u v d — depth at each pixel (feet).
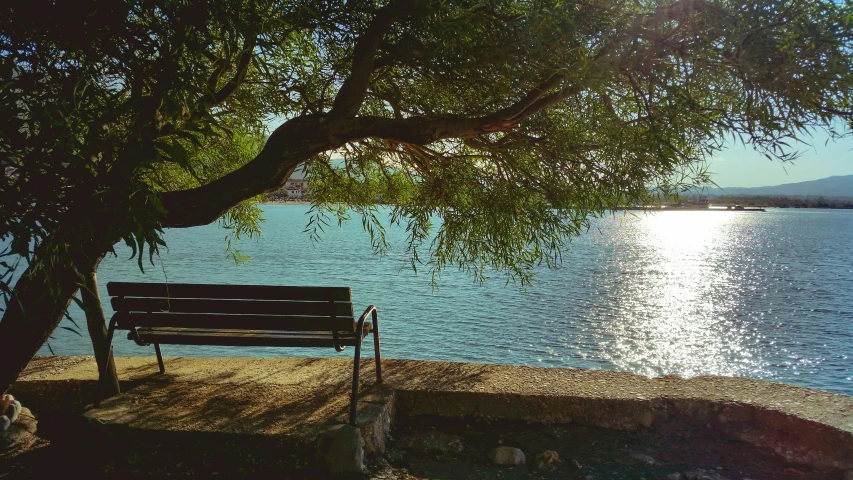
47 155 7.69
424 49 12.73
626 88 12.49
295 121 12.80
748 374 39.09
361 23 13.17
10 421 13.06
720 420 13.38
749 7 9.93
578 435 13.62
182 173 18.47
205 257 98.84
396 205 19.10
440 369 16.42
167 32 9.30
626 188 12.43
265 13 10.64
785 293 77.97
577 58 11.15
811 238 254.88
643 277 92.22
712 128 10.98
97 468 11.78
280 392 14.42
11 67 8.08
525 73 12.59
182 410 13.17
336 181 19.34
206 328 14.38
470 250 17.25
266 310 13.74
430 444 13.15
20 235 7.23
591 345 44.65
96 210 7.72
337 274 79.15
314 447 11.68
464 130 12.73
